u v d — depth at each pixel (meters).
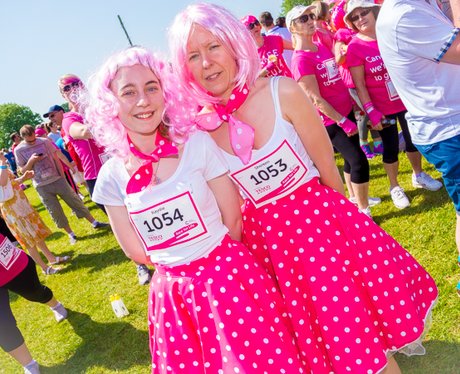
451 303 2.67
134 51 1.76
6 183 4.70
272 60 4.35
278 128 1.89
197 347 1.93
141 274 4.53
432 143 2.37
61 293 5.01
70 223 8.04
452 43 2.11
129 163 1.90
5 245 3.53
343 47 4.40
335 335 1.95
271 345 1.83
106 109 1.77
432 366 2.37
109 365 3.39
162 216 1.84
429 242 3.34
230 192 1.96
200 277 1.88
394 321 2.02
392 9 2.24
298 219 1.98
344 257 1.99
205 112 2.00
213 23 1.77
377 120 3.81
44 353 3.84
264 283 1.95
